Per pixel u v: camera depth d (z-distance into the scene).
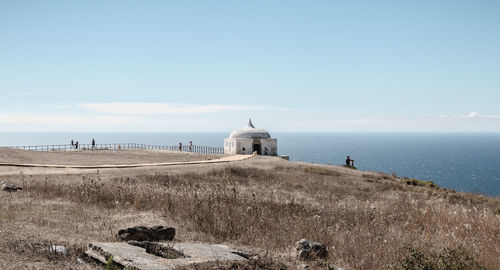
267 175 39.16
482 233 12.59
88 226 11.84
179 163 46.81
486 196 33.53
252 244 10.82
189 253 8.30
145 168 39.75
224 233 11.78
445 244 11.30
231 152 74.94
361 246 10.40
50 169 36.75
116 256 7.49
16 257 7.67
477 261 9.20
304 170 45.78
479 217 14.34
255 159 55.81
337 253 10.03
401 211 15.93
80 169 37.62
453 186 135.62
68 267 7.34
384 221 14.05
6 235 9.25
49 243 8.95
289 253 9.80
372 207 17.17
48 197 18.11
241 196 17.17
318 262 9.11
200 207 14.23
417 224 14.33
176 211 14.55
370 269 8.94
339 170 49.97
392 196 25.94
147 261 7.25
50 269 7.12
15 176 28.86
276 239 11.16
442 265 8.55
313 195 25.81
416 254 8.88
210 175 36.00
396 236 11.69
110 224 12.24
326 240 11.10
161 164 44.94
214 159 57.19
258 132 75.69
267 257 8.52
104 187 19.84
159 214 14.34
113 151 73.56
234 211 13.62
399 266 8.75
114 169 38.16
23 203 15.56
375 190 33.72
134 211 15.01
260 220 12.90
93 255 7.95
